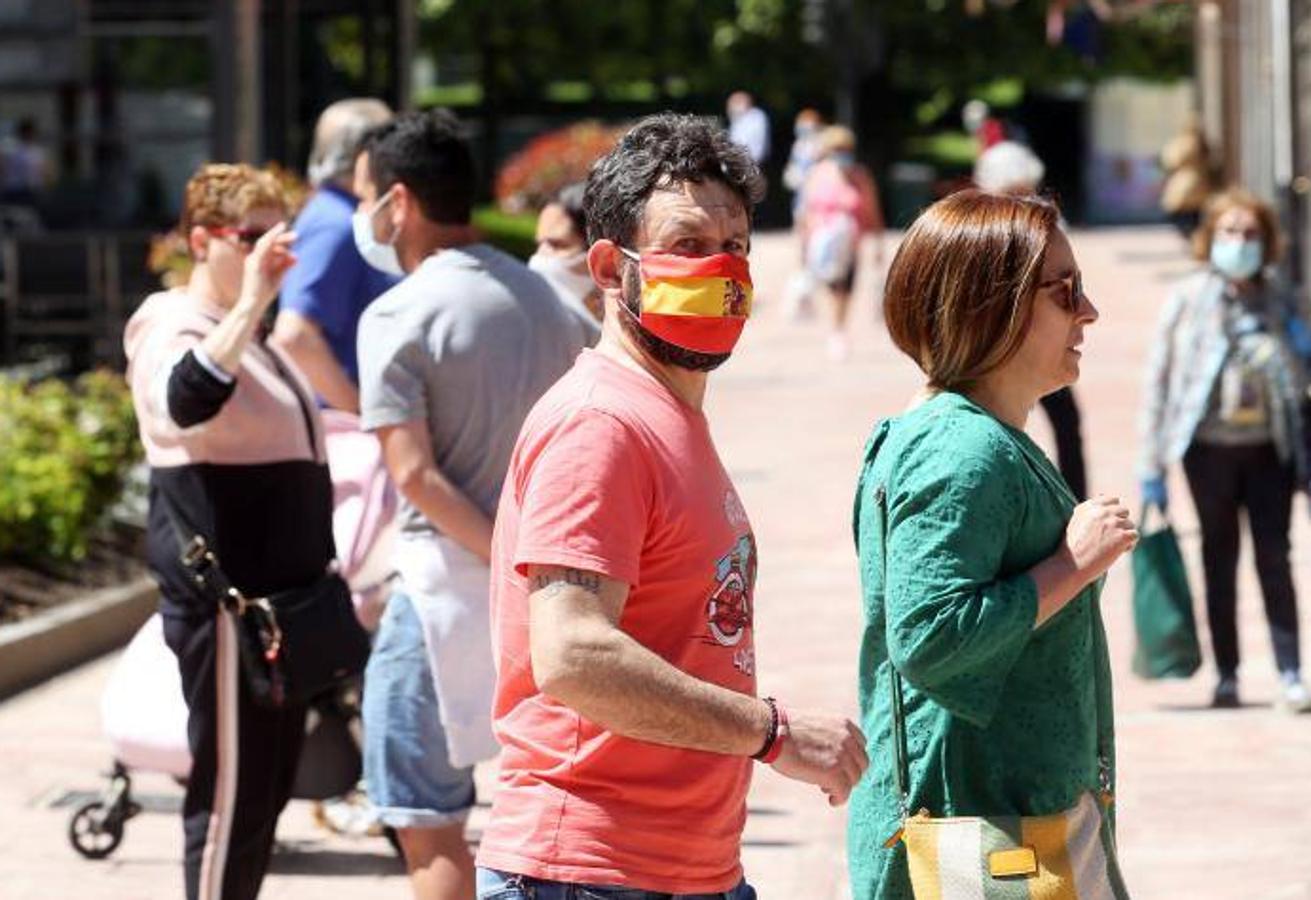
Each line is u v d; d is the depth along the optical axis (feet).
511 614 34.27
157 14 184.44
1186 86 401.08
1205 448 78.84
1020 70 444.55
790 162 467.52
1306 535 111.86
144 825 69.62
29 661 87.61
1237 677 81.00
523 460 33.81
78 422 103.19
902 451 34.73
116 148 190.08
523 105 513.86
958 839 34.81
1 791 73.00
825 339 224.53
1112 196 404.98
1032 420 154.30
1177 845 65.72
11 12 185.06
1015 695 35.12
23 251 163.53
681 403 34.37
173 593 52.06
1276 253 78.54
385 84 181.78
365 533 61.16
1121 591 101.24
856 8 441.68
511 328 49.98
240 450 51.52
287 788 53.06
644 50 466.29
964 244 35.40
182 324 51.98
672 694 32.22
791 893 62.49
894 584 34.32
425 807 50.93
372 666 51.44
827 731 33.01
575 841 33.71
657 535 33.47
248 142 154.40
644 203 33.78
